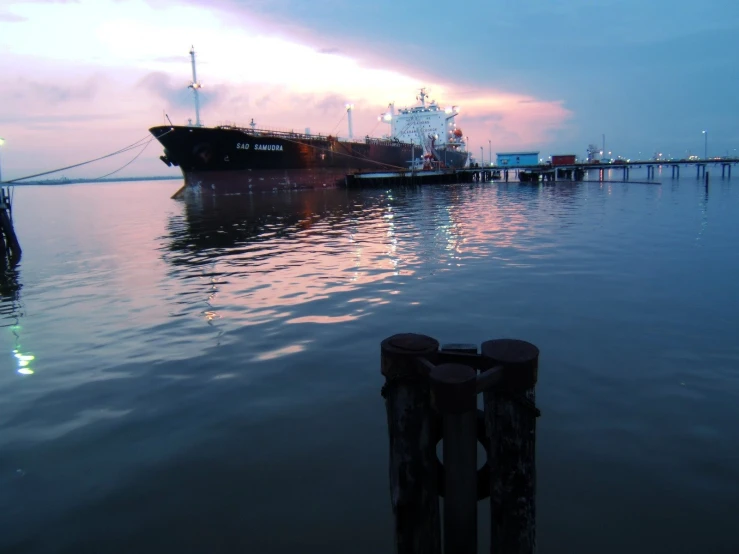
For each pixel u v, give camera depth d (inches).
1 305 500.4
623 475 179.6
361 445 206.1
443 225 1057.5
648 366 279.0
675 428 211.5
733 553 142.1
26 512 171.2
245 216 1427.2
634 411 227.5
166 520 164.4
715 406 230.2
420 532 123.0
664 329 342.3
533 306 409.1
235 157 2267.5
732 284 464.4
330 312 413.1
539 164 3818.9
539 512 161.8
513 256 655.1
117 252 853.2
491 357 117.3
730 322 353.4
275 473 188.5
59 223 1533.0
